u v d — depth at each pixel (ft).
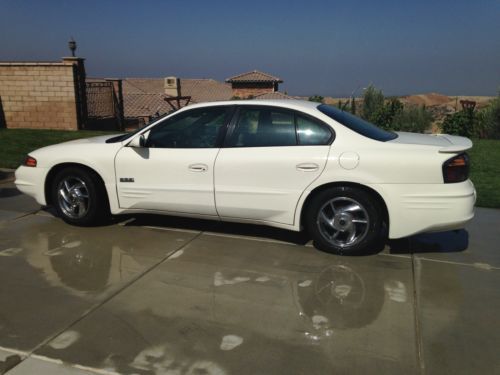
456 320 11.23
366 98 61.77
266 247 15.97
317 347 10.03
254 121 15.71
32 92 46.06
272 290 12.74
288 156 15.01
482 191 23.67
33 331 10.50
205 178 15.93
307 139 15.07
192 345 10.05
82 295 12.30
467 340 10.36
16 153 31.50
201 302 12.01
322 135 14.96
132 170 16.78
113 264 14.39
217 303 11.96
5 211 19.86
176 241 16.47
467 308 11.84
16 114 46.50
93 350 9.81
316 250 15.71
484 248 16.07
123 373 9.08
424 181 14.06
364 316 11.37
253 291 12.67
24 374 8.97
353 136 14.76
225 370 9.21
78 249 15.62
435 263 14.74
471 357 9.73
